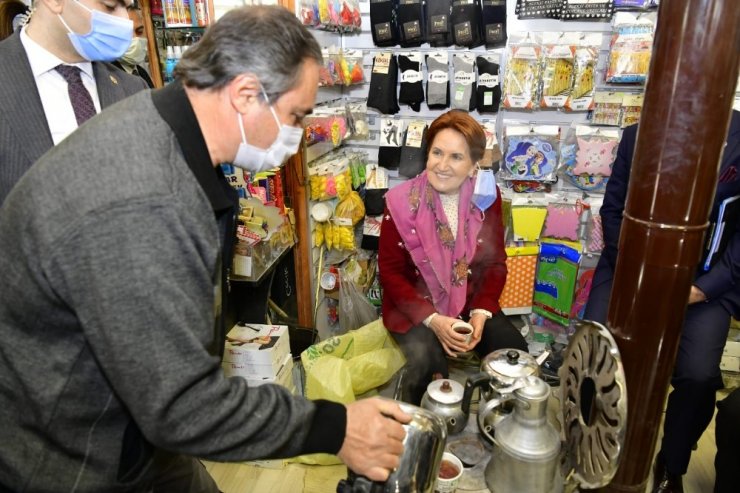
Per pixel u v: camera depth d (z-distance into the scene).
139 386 0.64
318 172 2.40
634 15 2.20
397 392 1.84
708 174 0.66
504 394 0.98
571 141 2.43
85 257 0.62
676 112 0.64
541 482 0.91
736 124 1.61
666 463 1.68
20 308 0.70
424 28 2.42
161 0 1.96
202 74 0.74
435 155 1.73
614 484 0.85
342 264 2.70
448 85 2.46
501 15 2.29
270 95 0.76
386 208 1.88
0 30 1.37
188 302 0.66
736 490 1.44
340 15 2.29
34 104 1.15
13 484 0.78
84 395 0.75
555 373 2.19
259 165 0.86
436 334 1.74
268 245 2.04
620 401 0.73
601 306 1.82
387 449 0.78
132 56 1.80
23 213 0.66
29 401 0.74
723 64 0.61
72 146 0.68
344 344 2.09
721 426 1.47
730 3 0.59
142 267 0.62
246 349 1.92
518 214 2.44
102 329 0.63
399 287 1.83
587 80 2.29
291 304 2.57
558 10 2.25
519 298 2.56
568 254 2.40
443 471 1.02
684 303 0.73
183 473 1.18
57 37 1.18
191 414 0.66
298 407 0.76
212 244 0.71
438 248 1.83
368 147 2.81
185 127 0.75
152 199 0.63
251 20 0.74
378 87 2.49
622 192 1.85
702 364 1.61
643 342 0.75
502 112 2.52
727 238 1.64
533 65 2.31
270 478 1.87
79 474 0.80
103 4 1.17
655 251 0.70
